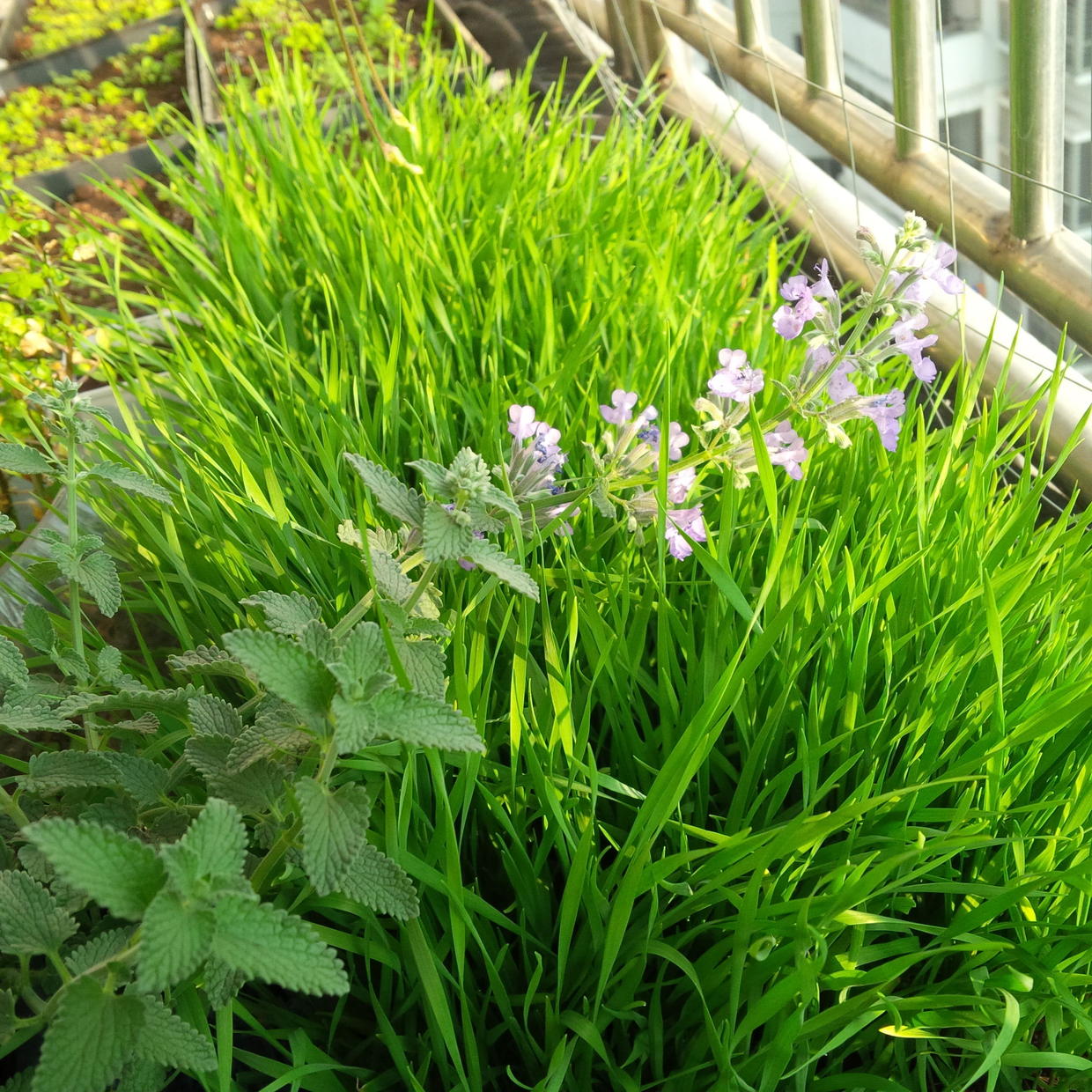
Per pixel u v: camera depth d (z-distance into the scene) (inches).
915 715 17.7
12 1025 12.8
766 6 34.3
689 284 27.6
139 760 14.9
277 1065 14.4
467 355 25.7
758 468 16.6
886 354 17.3
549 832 16.5
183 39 61.9
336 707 11.8
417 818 16.4
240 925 11.2
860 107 28.3
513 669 16.3
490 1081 16.0
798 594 15.9
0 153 51.0
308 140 33.3
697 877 15.7
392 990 16.8
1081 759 17.4
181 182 33.2
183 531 21.3
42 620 16.2
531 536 18.3
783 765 18.3
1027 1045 15.4
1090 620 18.1
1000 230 25.8
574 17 45.6
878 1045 16.1
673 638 20.0
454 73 40.4
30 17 72.2
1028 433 22.4
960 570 18.6
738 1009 15.4
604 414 17.7
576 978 16.5
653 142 36.6
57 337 28.3
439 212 29.6
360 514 19.0
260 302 28.1
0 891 12.7
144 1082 12.7
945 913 17.1
